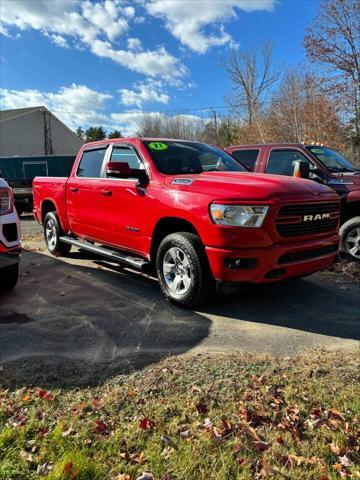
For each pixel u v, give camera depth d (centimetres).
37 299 488
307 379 298
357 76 2503
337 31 2445
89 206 600
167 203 450
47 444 234
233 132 4616
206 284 429
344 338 377
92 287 536
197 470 215
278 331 394
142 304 470
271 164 755
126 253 557
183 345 363
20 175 1714
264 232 385
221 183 421
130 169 492
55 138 4228
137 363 327
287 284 542
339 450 228
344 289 523
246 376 303
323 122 2672
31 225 1281
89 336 381
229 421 253
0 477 211
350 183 659
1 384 297
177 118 5366
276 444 234
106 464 219
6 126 3619
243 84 4344
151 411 263
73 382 299
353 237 662
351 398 273
